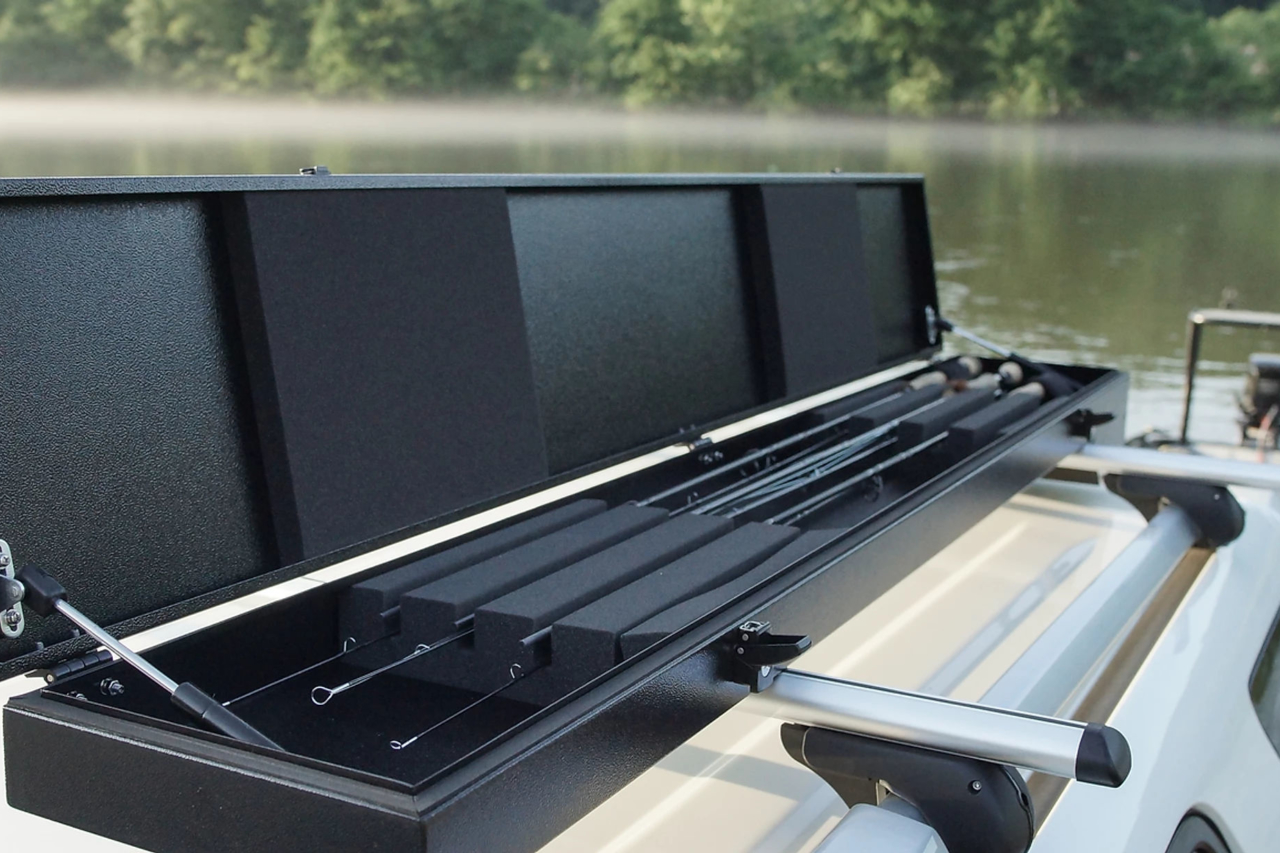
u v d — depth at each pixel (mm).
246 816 810
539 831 856
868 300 2494
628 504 1669
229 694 1213
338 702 1219
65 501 1084
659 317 1994
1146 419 11211
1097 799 1176
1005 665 1398
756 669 1084
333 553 1315
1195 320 2777
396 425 1407
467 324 1521
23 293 1054
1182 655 1520
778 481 1989
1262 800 1555
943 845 955
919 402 2336
